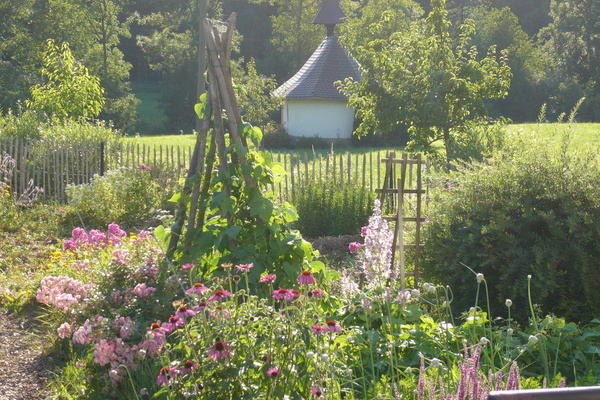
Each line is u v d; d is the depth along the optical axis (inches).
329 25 1761.8
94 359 172.2
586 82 2450.8
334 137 1540.4
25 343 226.7
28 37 2060.8
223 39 229.9
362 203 447.2
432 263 261.3
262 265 211.9
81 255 294.8
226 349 138.8
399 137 1503.4
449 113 605.6
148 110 2834.6
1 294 274.1
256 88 1315.2
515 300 238.7
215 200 217.8
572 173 241.9
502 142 566.3
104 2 2386.8
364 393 159.8
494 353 181.2
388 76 625.3
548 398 52.1
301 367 149.5
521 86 2242.9
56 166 563.5
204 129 231.8
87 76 801.6
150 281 212.5
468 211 251.3
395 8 1920.5
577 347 191.6
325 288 224.8
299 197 461.7
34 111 732.0
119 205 488.7
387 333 189.8
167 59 2534.5
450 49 619.5
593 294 227.3
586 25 2490.2
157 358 175.5
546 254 228.5
